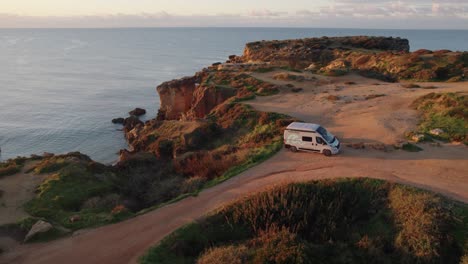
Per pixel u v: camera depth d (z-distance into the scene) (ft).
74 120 256.11
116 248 61.77
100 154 185.88
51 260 59.21
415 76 202.69
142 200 90.99
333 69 221.66
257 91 175.32
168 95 208.95
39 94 354.54
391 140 102.27
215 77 208.23
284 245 56.44
